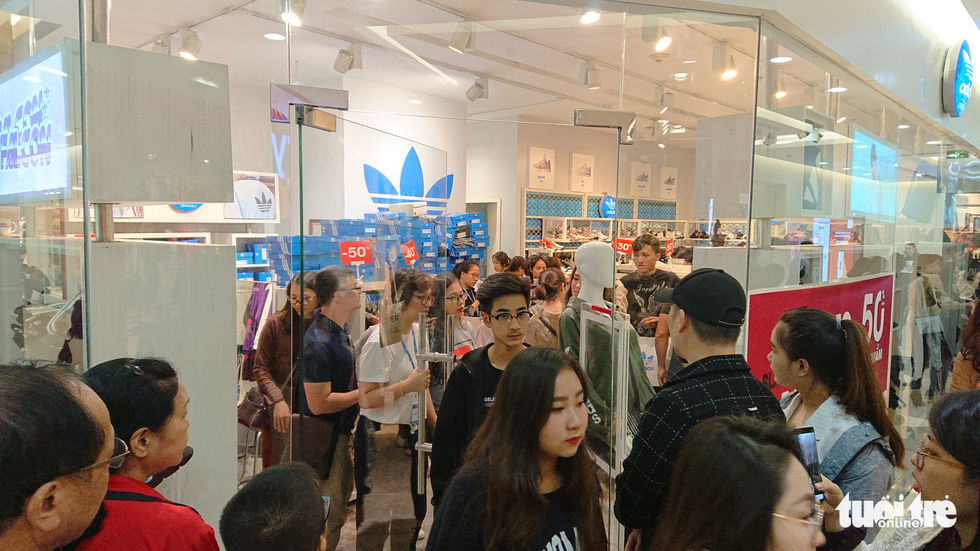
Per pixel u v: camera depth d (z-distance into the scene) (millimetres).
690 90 2105
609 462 1599
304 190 1598
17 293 1370
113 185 1340
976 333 3025
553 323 2141
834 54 2453
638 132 2004
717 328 1315
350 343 1642
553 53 2406
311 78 2363
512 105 3215
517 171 5324
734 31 2068
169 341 1439
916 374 3871
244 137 2211
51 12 1284
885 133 3305
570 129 4848
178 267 1445
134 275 1384
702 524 725
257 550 863
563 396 957
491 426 1010
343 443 1645
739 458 729
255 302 2738
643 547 1227
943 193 4457
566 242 4992
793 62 2330
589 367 1758
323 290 1601
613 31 2135
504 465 951
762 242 2238
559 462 1031
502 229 5492
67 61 1278
